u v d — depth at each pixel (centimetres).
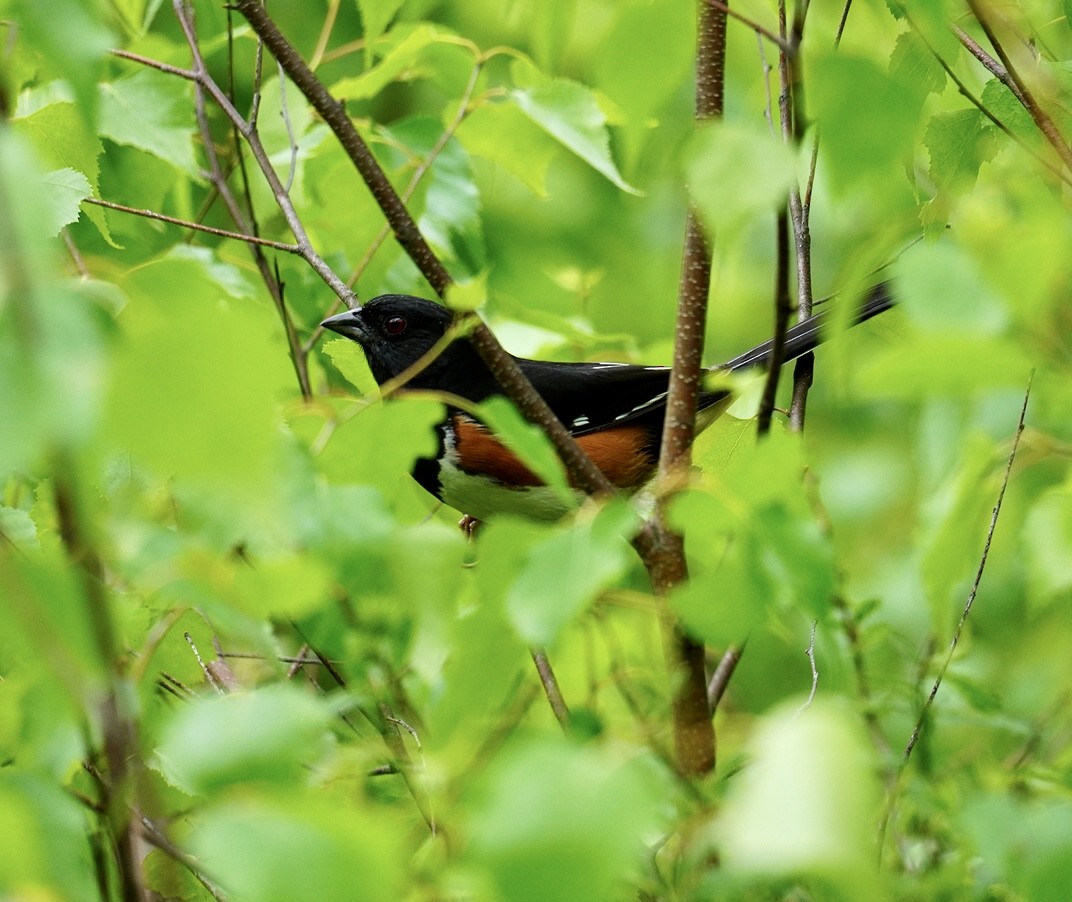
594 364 854
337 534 353
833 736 220
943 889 416
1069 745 584
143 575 306
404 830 413
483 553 348
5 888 231
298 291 782
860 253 354
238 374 224
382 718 410
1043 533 542
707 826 313
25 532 457
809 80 304
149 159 731
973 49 566
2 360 215
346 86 727
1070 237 291
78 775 464
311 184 738
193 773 257
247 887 217
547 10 451
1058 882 307
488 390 823
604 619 567
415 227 501
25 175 225
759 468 345
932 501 590
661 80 380
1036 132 538
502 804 227
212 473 226
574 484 484
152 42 733
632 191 646
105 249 740
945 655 545
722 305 1075
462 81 750
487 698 350
